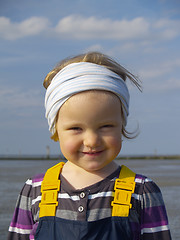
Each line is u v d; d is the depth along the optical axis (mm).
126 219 1539
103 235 1509
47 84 1839
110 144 1510
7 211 8281
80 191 1582
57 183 1651
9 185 15031
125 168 1684
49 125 1668
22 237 1741
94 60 1679
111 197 1576
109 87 1496
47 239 1547
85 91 1485
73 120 1498
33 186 1739
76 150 1530
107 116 1491
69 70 1555
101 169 1630
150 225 1596
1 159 82750
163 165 40188
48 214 1599
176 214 7848
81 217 1542
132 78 1769
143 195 1604
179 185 14648
